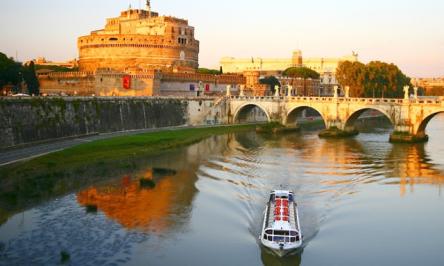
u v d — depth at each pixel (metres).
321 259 54.28
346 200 74.94
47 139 115.31
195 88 194.12
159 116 159.50
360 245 57.81
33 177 84.38
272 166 98.81
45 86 194.62
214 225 63.69
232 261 53.59
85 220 65.19
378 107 143.12
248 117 191.12
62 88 189.12
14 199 73.38
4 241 58.00
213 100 179.88
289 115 167.00
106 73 167.38
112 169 93.56
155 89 173.50
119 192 78.38
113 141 119.12
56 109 120.00
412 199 75.88
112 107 141.00
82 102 130.00
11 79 152.75
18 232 60.75
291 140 141.12
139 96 154.12
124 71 171.00
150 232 61.25
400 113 136.88
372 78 191.62
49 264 52.06
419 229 63.00
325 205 72.19
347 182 85.62
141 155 108.25
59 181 83.50
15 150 101.62
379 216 67.81
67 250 55.62
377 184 84.75
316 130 172.00
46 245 57.00
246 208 70.62
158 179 87.12
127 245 57.22
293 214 62.31
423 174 92.38
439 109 130.00
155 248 56.50
